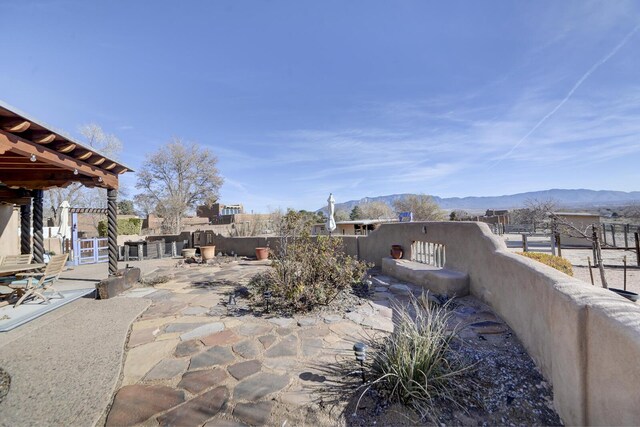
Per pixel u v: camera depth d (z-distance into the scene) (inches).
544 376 100.0
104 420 84.4
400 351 100.0
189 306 193.2
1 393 96.3
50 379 104.7
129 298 211.3
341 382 101.3
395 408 87.7
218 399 92.7
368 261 343.6
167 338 141.3
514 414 84.7
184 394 95.6
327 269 212.8
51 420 84.0
